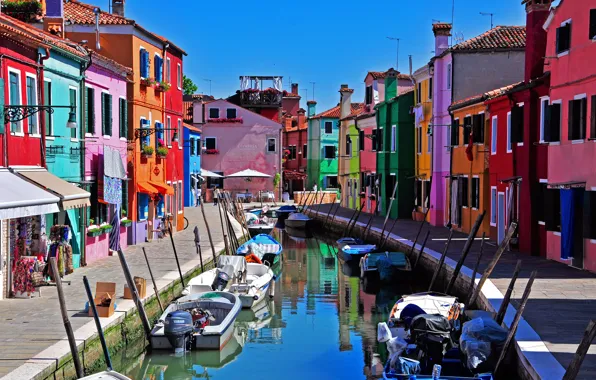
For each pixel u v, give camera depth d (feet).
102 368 42.93
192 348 49.93
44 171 57.16
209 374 48.32
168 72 105.19
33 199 47.62
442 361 43.27
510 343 40.50
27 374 33.63
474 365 40.52
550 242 72.38
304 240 135.85
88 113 70.74
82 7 92.84
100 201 71.56
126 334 47.93
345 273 92.99
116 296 53.42
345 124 182.09
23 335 41.04
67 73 64.34
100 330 39.58
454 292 67.56
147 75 91.56
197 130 184.55
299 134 235.81
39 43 55.72
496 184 87.81
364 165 159.22
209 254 81.15
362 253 96.43
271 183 203.51
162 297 58.29
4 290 51.37
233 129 202.59
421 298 57.52
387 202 139.74
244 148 202.69
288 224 152.97
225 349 52.34
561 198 64.90
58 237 60.44
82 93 67.92
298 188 239.50
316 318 64.95
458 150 105.09
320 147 218.59
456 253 79.46
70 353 37.78
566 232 64.23
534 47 78.07
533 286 57.06
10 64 51.96
